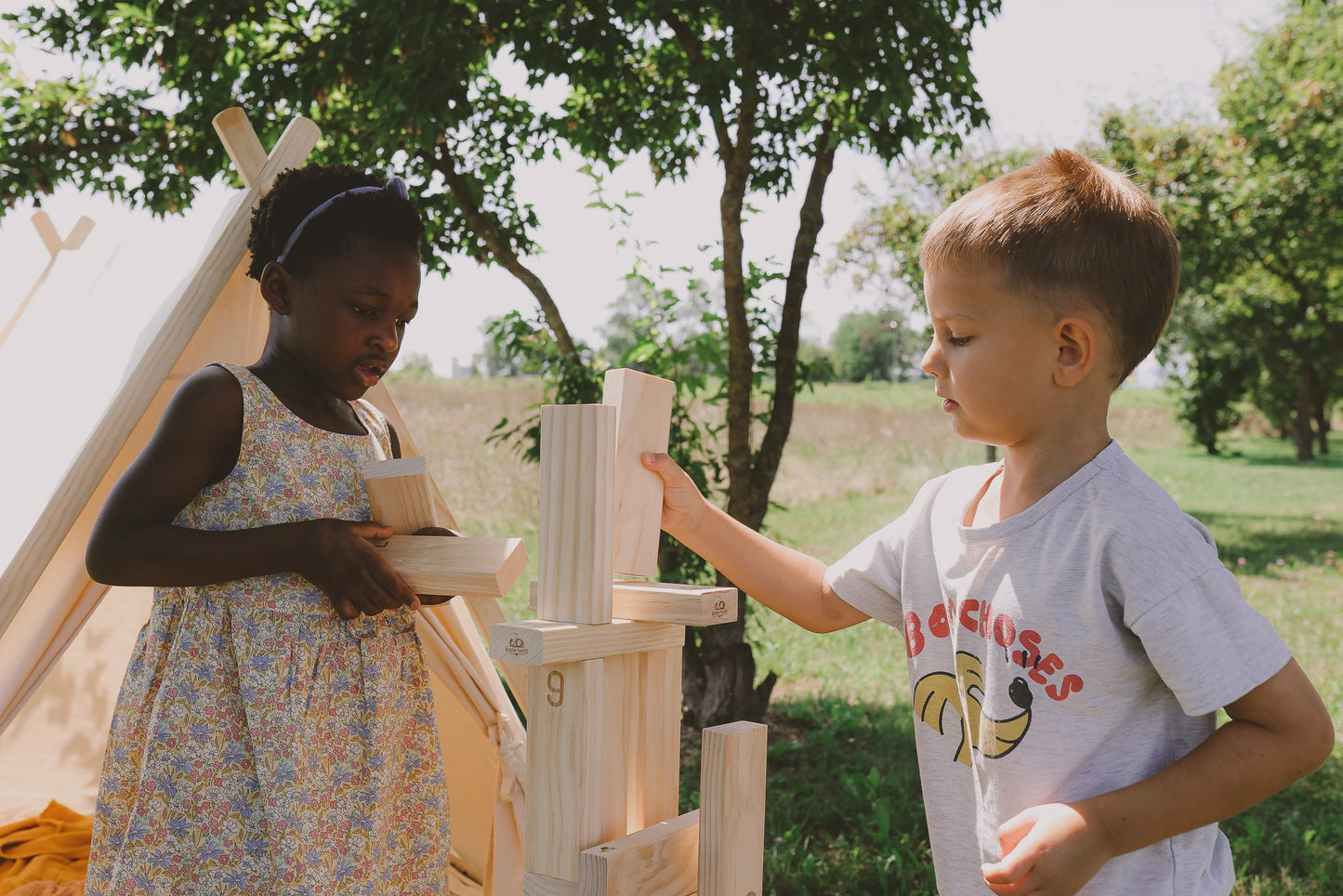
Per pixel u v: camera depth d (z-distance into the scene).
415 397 16.66
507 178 5.17
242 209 2.00
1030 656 1.20
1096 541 1.17
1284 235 11.43
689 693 4.60
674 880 1.28
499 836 2.32
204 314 1.94
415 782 1.78
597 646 1.24
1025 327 1.21
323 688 1.63
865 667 5.94
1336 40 11.02
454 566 1.44
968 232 1.22
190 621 1.61
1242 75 11.55
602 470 1.25
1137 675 1.17
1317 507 14.45
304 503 1.65
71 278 2.91
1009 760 1.22
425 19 3.68
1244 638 1.11
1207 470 20.98
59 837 2.85
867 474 15.16
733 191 4.21
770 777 4.07
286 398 1.69
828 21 3.84
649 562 1.45
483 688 2.30
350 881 1.63
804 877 3.11
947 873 1.32
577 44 4.04
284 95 4.18
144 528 1.53
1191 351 21.77
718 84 3.94
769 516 11.57
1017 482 1.30
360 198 1.66
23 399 2.48
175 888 1.56
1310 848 3.40
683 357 4.66
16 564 1.81
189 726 1.58
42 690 3.30
